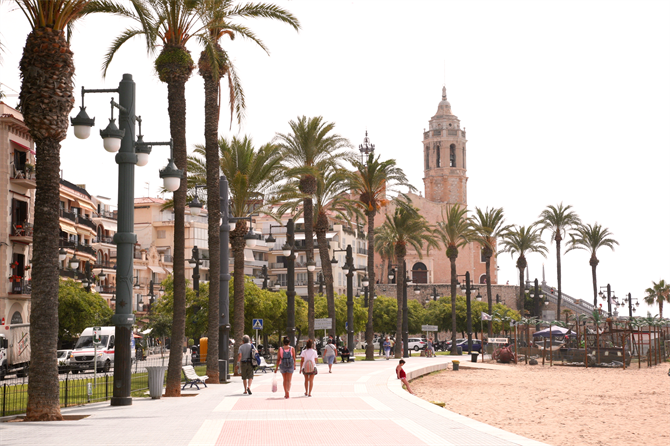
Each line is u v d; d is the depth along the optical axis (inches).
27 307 2154.3
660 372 1884.8
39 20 691.4
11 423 625.6
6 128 2044.8
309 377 903.7
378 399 851.4
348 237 4830.2
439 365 1871.3
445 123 5605.3
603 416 928.3
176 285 947.3
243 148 1555.1
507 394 1250.6
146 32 886.4
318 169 1875.0
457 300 3796.8
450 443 501.7
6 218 2036.2
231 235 1477.6
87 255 2768.2
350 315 2148.1
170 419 652.1
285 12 1122.0
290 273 1631.4
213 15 1053.2
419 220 2511.1
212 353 1175.6
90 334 1846.7
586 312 4783.5
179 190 965.8
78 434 550.0
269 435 545.3
